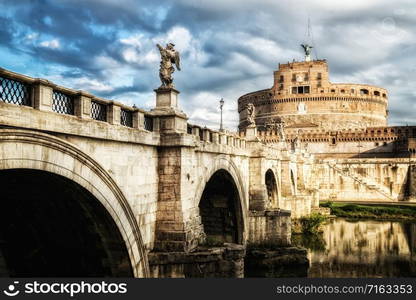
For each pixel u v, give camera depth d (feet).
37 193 49.67
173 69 66.49
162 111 64.44
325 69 454.40
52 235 57.00
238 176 111.14
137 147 58.39
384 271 124.26
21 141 37.68
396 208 242.99
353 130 399.44
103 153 50.47
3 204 52.85
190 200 67.31
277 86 467.93
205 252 62.59
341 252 149.79
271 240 126.11
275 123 441.68
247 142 126.41
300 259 122.31
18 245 57.31
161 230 63.41
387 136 387.14
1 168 35.88
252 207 126.00
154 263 61.05
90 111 47.16
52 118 40.88
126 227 54.95
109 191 51.13
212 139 87.61
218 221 118.93
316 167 308.40
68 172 44.04
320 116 446.60
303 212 183.93
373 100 466.70
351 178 302.86
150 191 62.13
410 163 296.10
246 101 509.35
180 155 63.57
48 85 40.45
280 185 177.17
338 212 241.55
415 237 177.78
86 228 55.01
